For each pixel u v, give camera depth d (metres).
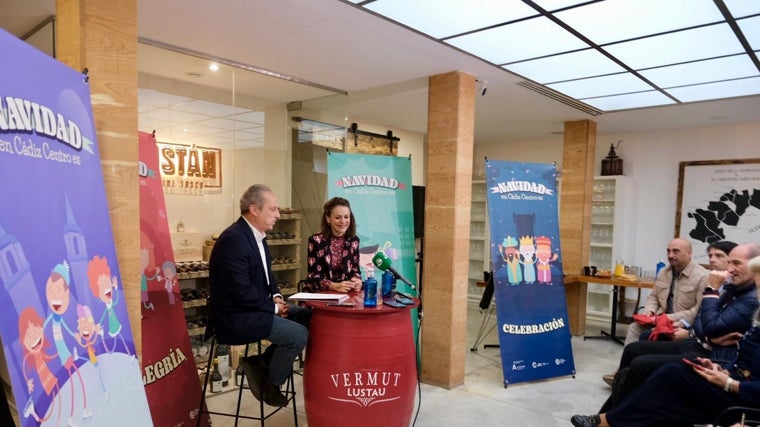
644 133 6.39
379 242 3.92
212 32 2.96
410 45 3.15
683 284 3.82
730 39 2.93
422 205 6.23
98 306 1.50
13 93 1.18
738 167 5.65
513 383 3.90
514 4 2.46
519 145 7.71
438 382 3.84
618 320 6.38
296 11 2.61
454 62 3.51
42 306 1.21
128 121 2.10
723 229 5.75
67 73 1.47
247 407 3.36
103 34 2.00
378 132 6.53
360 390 2.44
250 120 4.45
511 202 4.13
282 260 4.61
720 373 2.25
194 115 4.00
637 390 2.55
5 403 1.39
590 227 5.78
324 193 4.59
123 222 2.09
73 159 1.46
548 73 3.76
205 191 4.07
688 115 5.21
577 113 5.29
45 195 1.29
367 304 2.52
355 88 4.34
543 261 4.20
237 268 2.41
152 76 3.73
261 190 2.55
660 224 6.25
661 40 2.97
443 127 3.81
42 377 1.17
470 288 7.81
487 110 5.20
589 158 5.65
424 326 3.90
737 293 2.69
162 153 3.78
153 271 2.73
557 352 4.13
